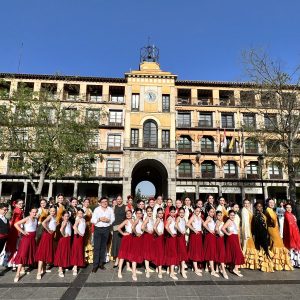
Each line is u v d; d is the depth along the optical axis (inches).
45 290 261.1
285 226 381.1
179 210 331.3
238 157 1498.5
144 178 1807.3
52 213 326.6
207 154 1494.8
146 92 1502.2
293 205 519.8
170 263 309.6
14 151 903.7
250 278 306.2
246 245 358.0
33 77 1496.1
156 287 271.1
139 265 374.3
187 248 340.8
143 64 1584.6
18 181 1370.6
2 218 338.0
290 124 820.0
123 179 1382.9
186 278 306.7
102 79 1540.4
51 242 321.7
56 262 315.3
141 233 323.0
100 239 344.8
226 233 324.8
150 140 1459.2
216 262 334.6
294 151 869.8
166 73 1521.9
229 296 244.2
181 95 1649.9
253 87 916.6
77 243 327.9
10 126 874.1
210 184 1454.2
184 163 1504.7
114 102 1521.9
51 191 1366.9
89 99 1592.0
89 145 1009.5
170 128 1466.5
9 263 345.4
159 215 329.7
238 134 1531.7
